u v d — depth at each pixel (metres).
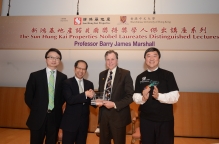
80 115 1.70
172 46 3.01
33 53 3.40
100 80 1.84
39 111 1.67
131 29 3.09
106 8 3.32
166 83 1.63
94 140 2.76
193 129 2.97
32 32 3.21
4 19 3.26
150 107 1.60
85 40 3.14
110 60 1.73
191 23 3.01
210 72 3.15
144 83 1.69
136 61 3.24
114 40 3.11
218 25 2.97
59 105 1.82
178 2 3.25
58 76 1.85
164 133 1.55
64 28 3.18
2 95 3.29
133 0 3.30
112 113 1.64
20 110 3.24
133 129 2.16
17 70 3.40
